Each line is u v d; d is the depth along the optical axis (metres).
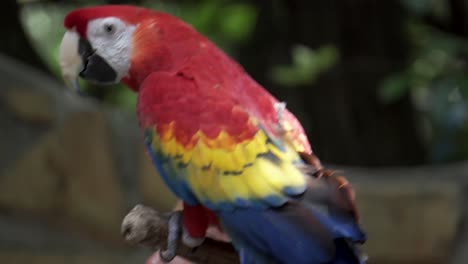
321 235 3.35
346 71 8.55
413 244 6.57
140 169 6.80
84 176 6.81
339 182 3.47
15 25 8.34
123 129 6.90
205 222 3.67
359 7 8.52
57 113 6.86
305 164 3.60
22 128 6.87
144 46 3.94
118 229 6.80
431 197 6.58
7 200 6.86
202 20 8.78
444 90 8.17
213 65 3.82
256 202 3.48
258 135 3.60
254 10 8.62
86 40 4.03
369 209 6.57
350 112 8.58
